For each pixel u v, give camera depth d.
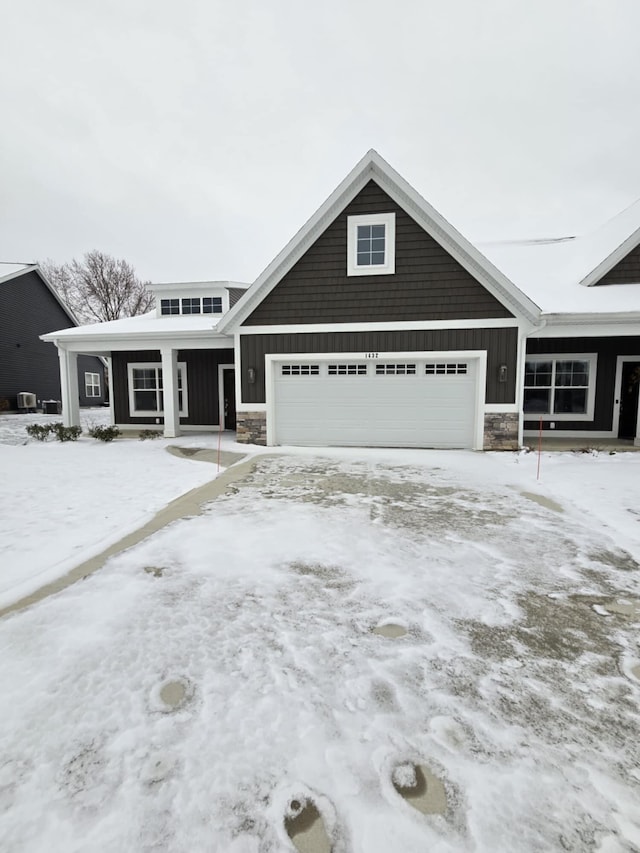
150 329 12.88
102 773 1.67
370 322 10.11
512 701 2.09
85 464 8.45
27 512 5.18
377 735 1.87
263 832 1.46
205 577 3.38
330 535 4.34
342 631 2.67
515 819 1.51
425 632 2.67
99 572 3.45
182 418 14.87
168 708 2.01
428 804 1.56
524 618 2.85
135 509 5.32
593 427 11.82
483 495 5.98
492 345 9.66
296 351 10.45
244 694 2.11
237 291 15.25
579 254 13.31
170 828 1.47
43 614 2.82
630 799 1.59
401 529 4.55
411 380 10.16
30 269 24.34
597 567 3.65
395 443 10.34
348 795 1.59
